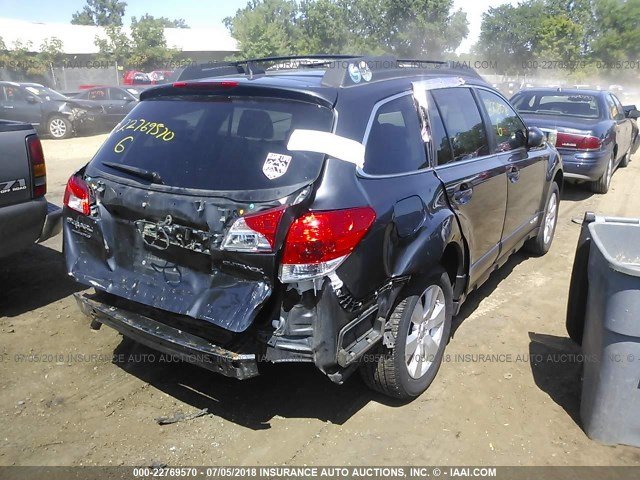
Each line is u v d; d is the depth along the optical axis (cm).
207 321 277
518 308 484
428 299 347
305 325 274
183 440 313
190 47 4588
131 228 314
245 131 301
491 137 446
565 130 852
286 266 268
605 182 918
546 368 388
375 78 339
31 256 570
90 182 333
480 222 403
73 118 1600
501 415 338
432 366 361
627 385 297
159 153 317
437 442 314
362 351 287
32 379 364
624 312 284
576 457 304
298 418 333
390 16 4050
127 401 345
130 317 315
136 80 3297
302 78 330
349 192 281
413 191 323
